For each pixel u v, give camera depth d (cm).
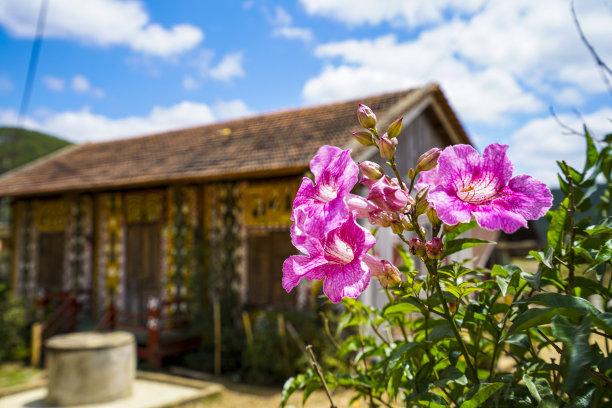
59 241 1378
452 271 136
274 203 1048
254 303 1055
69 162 1560
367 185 143
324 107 1267
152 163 1259
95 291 1290
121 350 782
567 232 158
